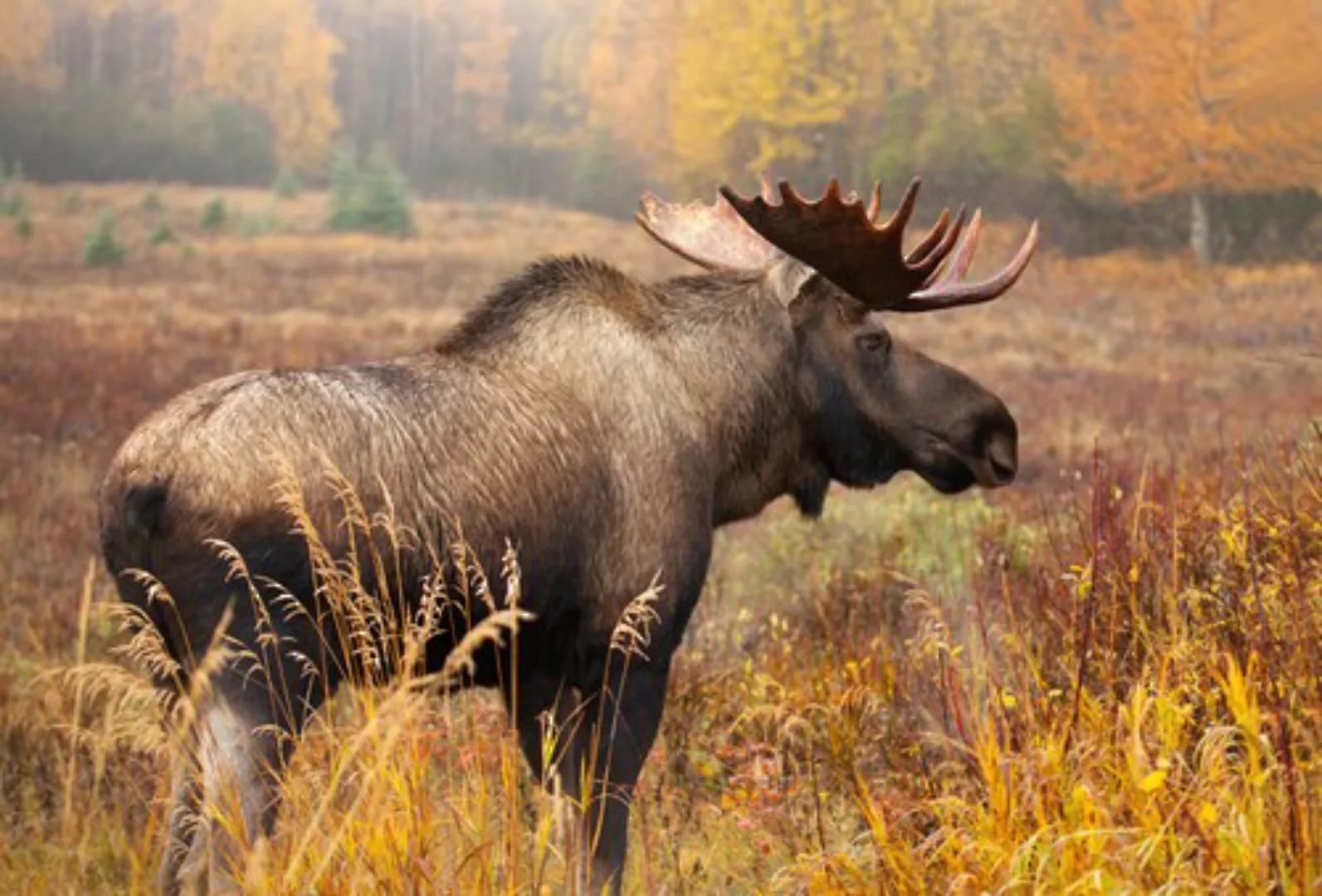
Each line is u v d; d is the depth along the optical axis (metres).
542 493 9.65
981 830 7.41
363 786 6.84
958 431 11.32
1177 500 11.30
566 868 7.92
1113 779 7.61
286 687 8.57
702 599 18.77
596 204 185.25
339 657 8.91
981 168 125.25
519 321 10.18
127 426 37.31
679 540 10.30
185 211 162.75
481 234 135.25
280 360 53.78
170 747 7.72
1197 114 102.25
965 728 9.10
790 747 10.91
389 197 134.75
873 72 137.25
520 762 11.33
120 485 8.81
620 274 10.81
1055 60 116.94
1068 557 12.10
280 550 8.66
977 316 73.38
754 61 137.50
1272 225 106.75
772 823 9.84
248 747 8.38
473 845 7.64
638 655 10.12
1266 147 101.81
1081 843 7.04
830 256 10.71
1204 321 71.94
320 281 91.31
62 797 10.82
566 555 9.83
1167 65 101.94
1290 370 51.69
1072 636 9.24
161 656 7.96
